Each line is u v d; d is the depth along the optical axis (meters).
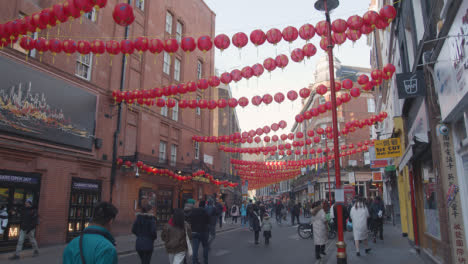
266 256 10.30
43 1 13.10
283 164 25.86
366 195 38.31
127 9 6.42
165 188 21.03
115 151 16.28
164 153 21.56
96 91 15.41
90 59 15.38
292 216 24.00
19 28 7.01
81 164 14.23
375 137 31.42
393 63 15.03
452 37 5.39
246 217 23.20
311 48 8.02
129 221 16.97
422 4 7.50
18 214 11.37
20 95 11.60
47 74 12.80
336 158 7.89
